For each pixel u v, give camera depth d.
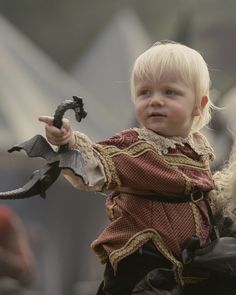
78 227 19.12
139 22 24.66
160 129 6.07
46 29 42.81
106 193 6.45
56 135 5.56
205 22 27.59
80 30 42.72
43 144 5.61
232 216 6.29
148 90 6.11
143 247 6.04
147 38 24.05
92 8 43.03
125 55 23.08
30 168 18.14
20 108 19.75
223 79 24.94
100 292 6.34
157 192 6.05
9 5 43.06
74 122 19.53
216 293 6.18
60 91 21.05
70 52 42.16
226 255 6.04
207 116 6.28
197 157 6.23
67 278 18.59
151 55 6.11
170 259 5.99
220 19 27.62
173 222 6.04
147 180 5.95
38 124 19.61
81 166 5.57
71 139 5.64
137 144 5.99
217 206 6.36
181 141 6.16
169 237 6.01
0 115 19.27
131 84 6.23
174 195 6.07
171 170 6.01
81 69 23.03
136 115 6.15
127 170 5.90
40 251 18.14
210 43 26.42
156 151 6.03
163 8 40.47
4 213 14.15
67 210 19.06
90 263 18.94
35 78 20.91
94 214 19.36
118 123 20.69
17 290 13.95
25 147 5.59
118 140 5.97
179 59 6.08
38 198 18.61
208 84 6.22
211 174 6.32
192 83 6.12
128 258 6.07
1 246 13.95
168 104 6.05
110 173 5.84
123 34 23.73
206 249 6.05
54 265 18.48
